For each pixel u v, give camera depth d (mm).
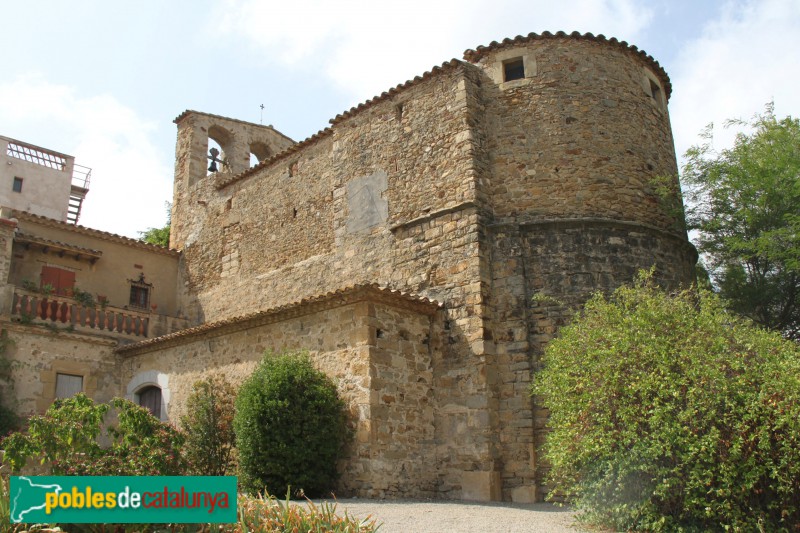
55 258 20500
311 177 18984
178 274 23109
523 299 13992
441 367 14094
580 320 11219
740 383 8398
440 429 13742
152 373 17797
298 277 18391
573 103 15539
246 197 21141
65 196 31047
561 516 10336
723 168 15945
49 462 8508
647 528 8586
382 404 12758
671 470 8297
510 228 14531
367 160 17297
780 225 15414
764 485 8195
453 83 15828
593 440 8969
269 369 12930
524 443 13086
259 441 12078
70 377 17875
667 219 15688
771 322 16547
